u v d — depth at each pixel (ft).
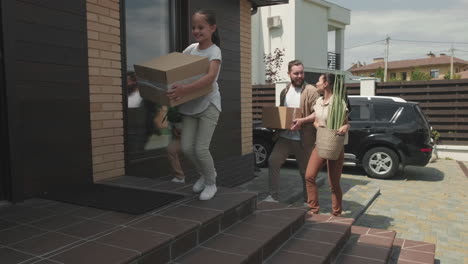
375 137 25.29
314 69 61.11
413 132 24.61
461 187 23.11
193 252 8.20
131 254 6.75
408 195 21.09
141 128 15.43
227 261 7.75
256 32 61.36
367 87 35.83
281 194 19.24
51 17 11.10
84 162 12.30
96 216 8.99
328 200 19.10
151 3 16.05
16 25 10.14
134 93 15.08
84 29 12.17
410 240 13.34
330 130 13.21
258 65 61.93
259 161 28.99
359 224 16.11
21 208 9.69
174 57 9.70
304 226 11.65
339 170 14.12
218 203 10.16
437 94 33.73
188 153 10.16
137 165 14.62
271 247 9.34
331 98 13.67
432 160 33.47
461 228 15.70
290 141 15.26
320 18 63.62
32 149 10.66
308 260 9.11
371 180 25.04
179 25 17.54
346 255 10.89
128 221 8.64
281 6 59.06
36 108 10.74
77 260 6.48
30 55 10.53
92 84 12.51
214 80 9.66
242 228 9.80
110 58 13.19
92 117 12.53
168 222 8.57
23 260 6.47
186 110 9.84
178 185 12.21
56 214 9.16
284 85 37.32
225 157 20.75
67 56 11.63
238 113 22.00
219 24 19.72
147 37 15.88
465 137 33.47
